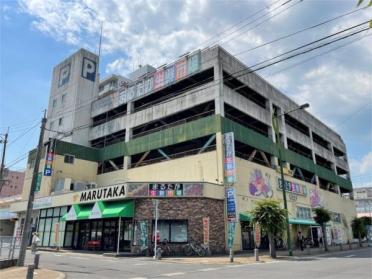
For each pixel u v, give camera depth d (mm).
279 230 24703
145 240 25922
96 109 48812
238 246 28828
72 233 33406
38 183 41625
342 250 35688
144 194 27281
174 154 37156
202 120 33406
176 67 37969
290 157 43688
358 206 99375
